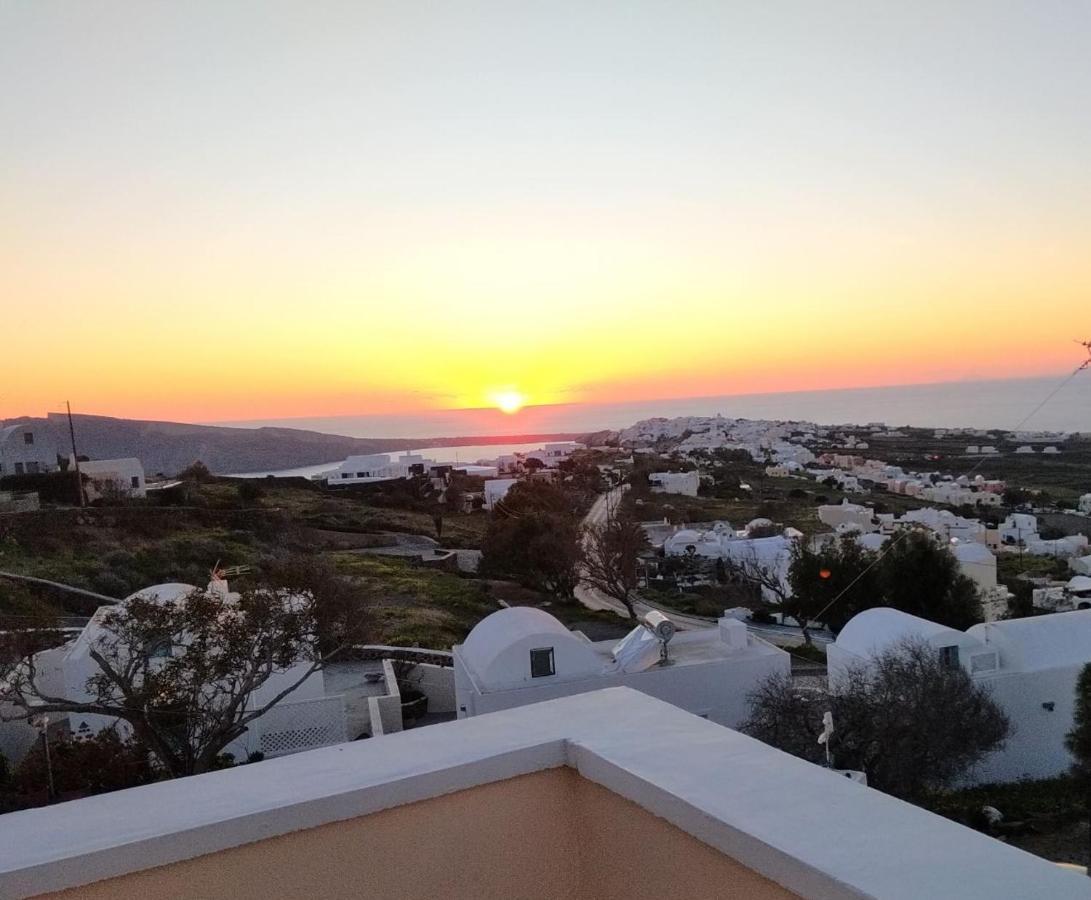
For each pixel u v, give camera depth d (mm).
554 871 1683
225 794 1553
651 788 1467
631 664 12875
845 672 13180
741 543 30531
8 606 19969
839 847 1223
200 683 11109
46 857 1370
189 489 39062
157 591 13680
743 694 12938
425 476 56406
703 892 1389
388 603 23484
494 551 29344
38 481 33906
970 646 12586
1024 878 1127
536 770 1665
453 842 1612
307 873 1513
